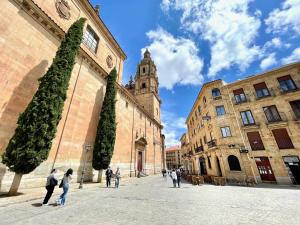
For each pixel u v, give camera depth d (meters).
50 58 11.70
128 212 6.00
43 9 11.64
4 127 8.38
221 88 22.81
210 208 6.80
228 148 19.53
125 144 22.75
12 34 9.23
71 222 4.81
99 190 10.90
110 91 17.44
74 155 12.81
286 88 19.06
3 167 8.02
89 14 17.03
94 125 15.95
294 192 11.48
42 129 8.35
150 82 45.72
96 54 17.91
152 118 38.19
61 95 9.82
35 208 6.01
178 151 80.75
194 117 33.94
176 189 12.72
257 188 13.77
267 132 18.64
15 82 9.16
